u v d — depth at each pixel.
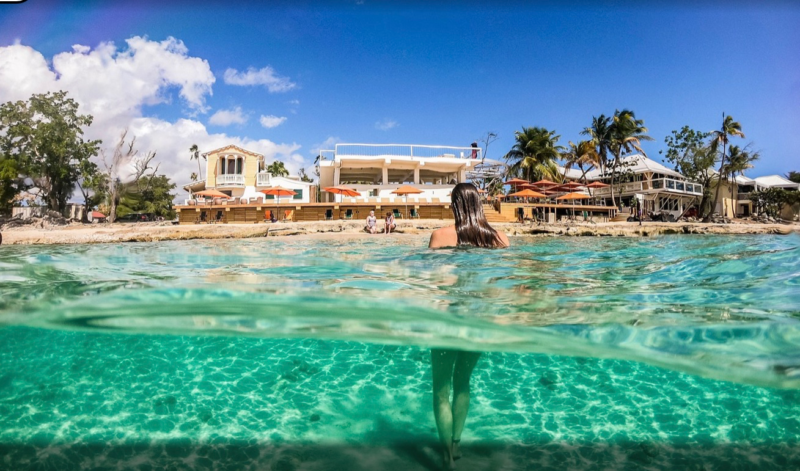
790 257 5.34
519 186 32.62
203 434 2.70
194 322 3.35
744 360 2.42
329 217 25.52
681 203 39.81
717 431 2.70
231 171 31.78
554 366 3.70
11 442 2.61
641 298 3.20
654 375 3.44
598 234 17.25
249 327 3.40
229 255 6.72
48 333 3.92
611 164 36.56
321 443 2.60
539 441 2.62
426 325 2.75
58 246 9.59
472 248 3.87
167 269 4.71
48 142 22.81
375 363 3.88
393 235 17.06
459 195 3.92
